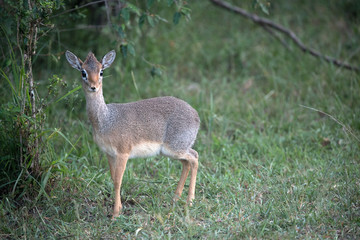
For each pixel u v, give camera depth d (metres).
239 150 11.98
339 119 12.51
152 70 12.43
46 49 12.82
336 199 9.18
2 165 9.60
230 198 9.51
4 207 9.09
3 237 8.27
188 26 18.27
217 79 15.70
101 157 11.32
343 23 18.66
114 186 9.16
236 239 7.93
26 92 9.05
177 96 14.16
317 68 15.43
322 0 19.42
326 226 8.21
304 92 14.58
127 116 9.30
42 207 9.25
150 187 10.05
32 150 9.36
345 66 15.32
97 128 9.20
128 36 15.30
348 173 10.12
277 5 19.41
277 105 13.91
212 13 19.03
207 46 17.59
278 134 12.54
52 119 12.41
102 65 9.45
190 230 8.17
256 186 9.91
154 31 17.05
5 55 11.55
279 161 11.18
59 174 9.85
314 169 10.59
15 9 9.91
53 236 8.20
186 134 9.63
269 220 8.55
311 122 13.11
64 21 12.56
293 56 16.36
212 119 12.79
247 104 14.07
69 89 11.91
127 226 8.52
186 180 10.69
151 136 9.49
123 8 11.36
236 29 18.55
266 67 16.23
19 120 9.05
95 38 15.33
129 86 14.49
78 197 9.53
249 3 16.86
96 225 8.60
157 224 8.59
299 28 18.59
